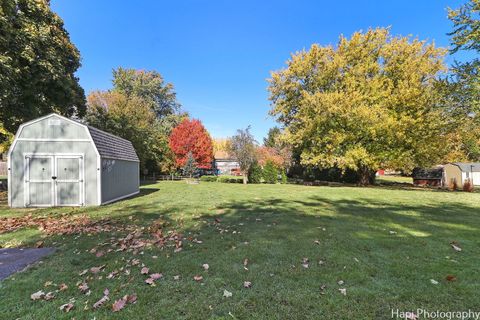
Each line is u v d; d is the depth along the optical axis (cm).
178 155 3186
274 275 343
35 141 1009
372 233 550
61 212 855
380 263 381
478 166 2578
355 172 2592
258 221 677
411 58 1988
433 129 1819
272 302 277
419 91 1809
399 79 2033
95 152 1037
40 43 1295
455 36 1455
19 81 1229
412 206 927
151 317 252
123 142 1439
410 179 3553
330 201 1067
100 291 305
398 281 322
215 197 1215
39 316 256
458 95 1557
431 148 1909
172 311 262
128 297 287
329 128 2022
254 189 1656
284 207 910
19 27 1209
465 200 1098
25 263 396
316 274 345
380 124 1808
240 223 651
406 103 1873
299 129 2131
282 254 422
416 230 575
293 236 528
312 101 1944
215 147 6291
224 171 5262
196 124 3241
